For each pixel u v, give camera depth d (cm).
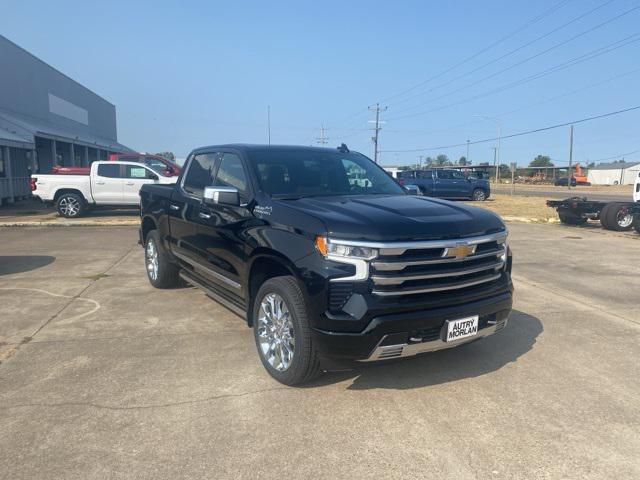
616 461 309
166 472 292
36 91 3400
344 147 582
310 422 349
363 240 348
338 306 354
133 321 561
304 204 412
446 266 371
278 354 407
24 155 2520
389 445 323
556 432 341
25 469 293
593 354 483
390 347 354
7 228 1397
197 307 617
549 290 736
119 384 403
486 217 412
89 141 3709
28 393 386
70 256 958
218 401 377
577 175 7981
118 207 1709
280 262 389
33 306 618
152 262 709
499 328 418
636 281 800
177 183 627
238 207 458
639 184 1570
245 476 290
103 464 299
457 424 349
